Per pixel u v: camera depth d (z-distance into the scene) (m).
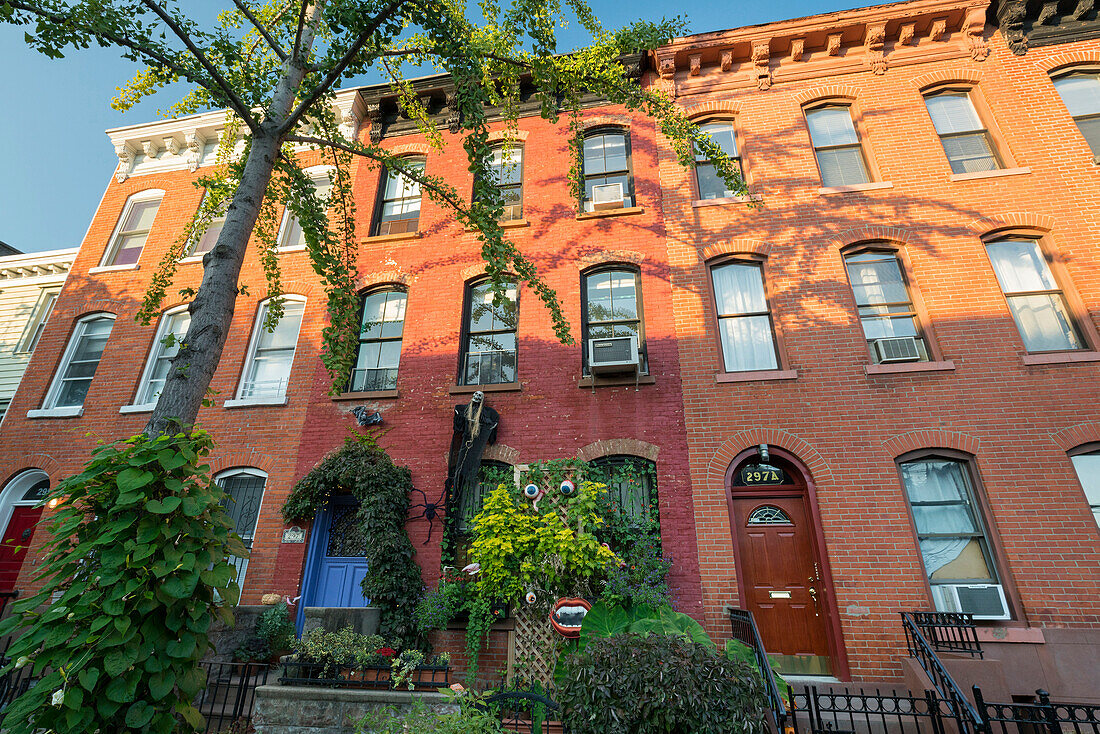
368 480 8.82
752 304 9.68
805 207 9.98
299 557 9.05
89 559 3.77
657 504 8.42
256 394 10.76
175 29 6.30
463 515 8.95
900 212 9.61
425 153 12.35
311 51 8.50
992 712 6.28
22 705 3.25
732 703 4.48
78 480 3.79
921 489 8.04
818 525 7.95
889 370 8.47
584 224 10.73
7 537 10.62
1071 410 7.84
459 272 10.85
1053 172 9.46
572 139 10.79
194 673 3.72
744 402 8.77
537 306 10.28
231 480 10.05
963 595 7.27
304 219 8.22
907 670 6.72
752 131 10.91
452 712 5.88
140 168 13.87
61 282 14.27
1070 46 10.49
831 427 8.37
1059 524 7.34
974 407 8.09
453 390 9.75
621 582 7.23
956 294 8.87
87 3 5.84
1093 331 8.33
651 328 9.63
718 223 10.17
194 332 5.65
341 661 6.65
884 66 10.91
